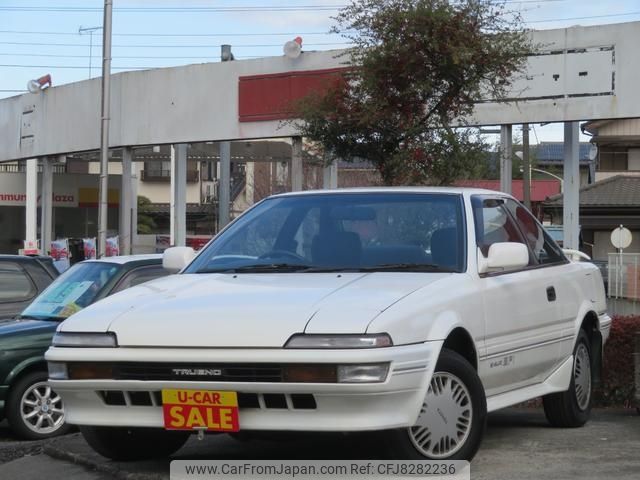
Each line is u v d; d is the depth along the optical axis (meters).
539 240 7.33
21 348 8.57
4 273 10.76
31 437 8.62
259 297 5.30
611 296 27.66
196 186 57.72
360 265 5.98
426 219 6.25
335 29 12.47
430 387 5.28
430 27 11.94
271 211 6.70
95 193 34.44
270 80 20.39
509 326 6.21
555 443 6.73
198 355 4.91
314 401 4.82
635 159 49.25
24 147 27.91
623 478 5.54
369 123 12.37
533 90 17.31
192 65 21.88
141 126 23.06
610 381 8.85
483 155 12.88
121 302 5.63
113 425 5.21
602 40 16.86
